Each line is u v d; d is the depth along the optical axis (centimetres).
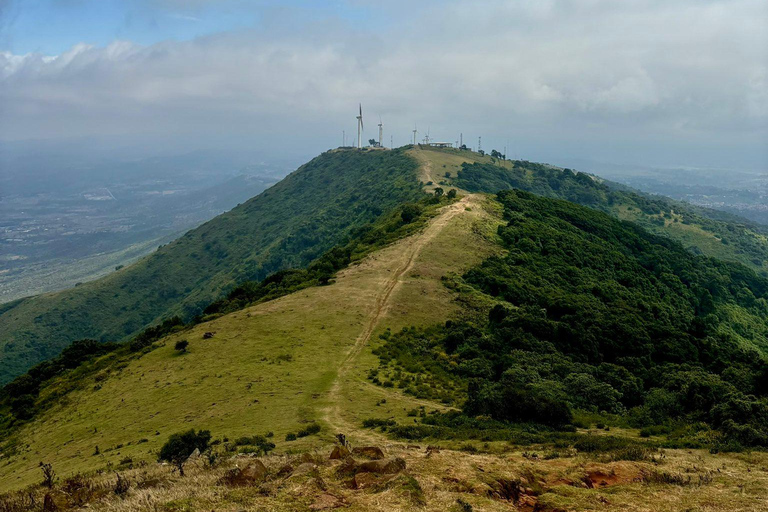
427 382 4525
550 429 3269
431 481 1733
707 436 2841
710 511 1572
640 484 1861
